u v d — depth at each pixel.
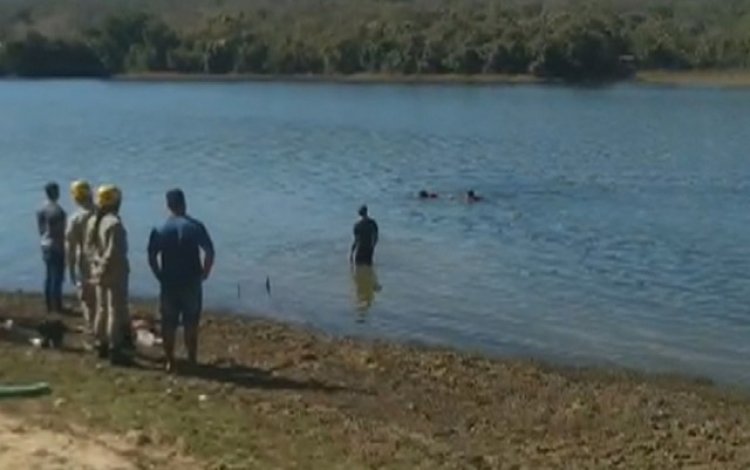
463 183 53.41
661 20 164.25
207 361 21.75
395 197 48.44
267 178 54.66
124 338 20.70
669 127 84.75
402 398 20.41
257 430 16.41
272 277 32.19
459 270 33.41
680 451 17.94
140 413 16.56
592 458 17.42
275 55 158.62
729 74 147.88
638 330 26.88
